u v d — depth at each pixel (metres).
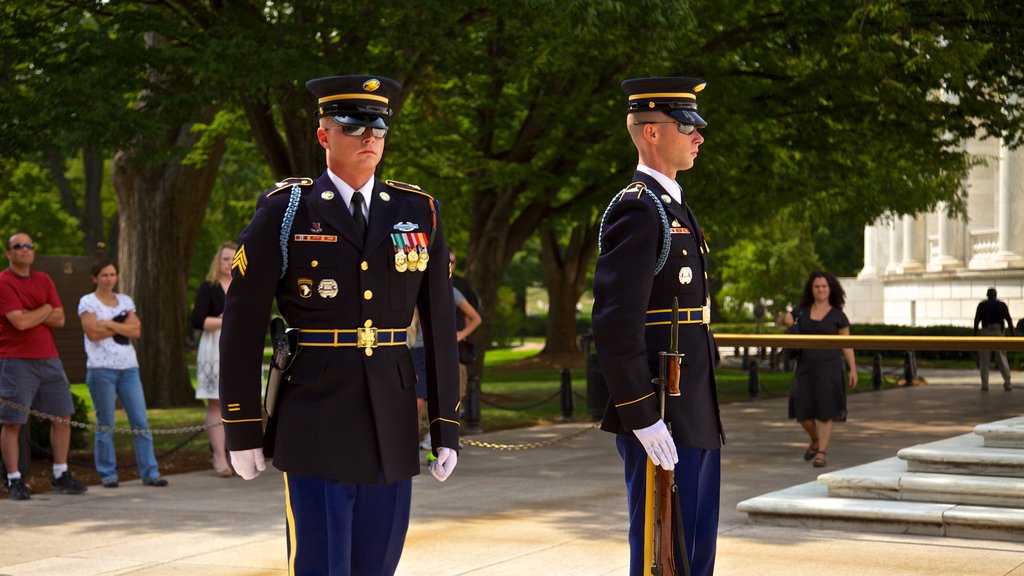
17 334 13.43
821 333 15.42
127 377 14.40
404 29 17.31
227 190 55.97
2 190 53.72
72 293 34.84
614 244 6.70
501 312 67.69
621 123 23.22
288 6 18.88
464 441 8.58
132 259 27.52
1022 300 47.41
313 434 6.20
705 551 7.02
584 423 22.23
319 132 6.46
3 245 51.53
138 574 9.37
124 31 17.58
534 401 27.31
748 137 24.25
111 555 10.15
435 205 6.66
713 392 7.00
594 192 26.55
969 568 8.97
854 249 77.00
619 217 6.72
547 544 10.30
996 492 10.38
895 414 23.14
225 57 16.48
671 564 6.67
